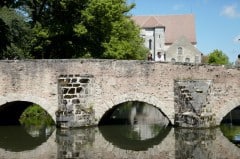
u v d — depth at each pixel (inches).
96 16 1387.8
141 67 1058.1
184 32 3203.7
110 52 1417.3
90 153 784.3
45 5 1422.2
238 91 1054.4
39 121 1312.7
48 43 1427.2
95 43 1443.2
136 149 842.8
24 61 1065.5
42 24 1413.6
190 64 1058.1
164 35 3211.1
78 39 1430.9
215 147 826.8
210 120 1040.2
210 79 1055.6
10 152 807.7
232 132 1001.5
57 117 1044.5
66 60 1058.1
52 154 771.4
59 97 1050.1
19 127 1157.1
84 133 1010.1
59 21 1403.8
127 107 2023.9
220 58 2605.8
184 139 925.2
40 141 916.6
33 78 1064.8
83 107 1048.8
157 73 1058.1
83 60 1059.9
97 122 1064.8
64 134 992.9
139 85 1058.7
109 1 1382.9
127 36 1606.8
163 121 1421.0
